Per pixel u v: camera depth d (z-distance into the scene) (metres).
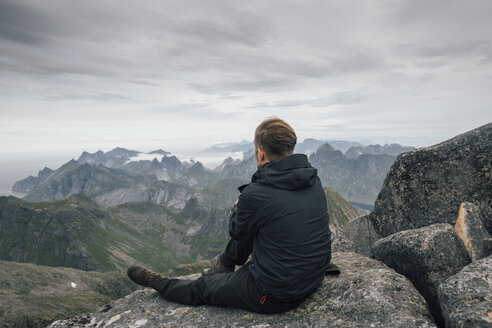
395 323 1.11
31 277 52.75
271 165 1.33
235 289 1.42
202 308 1.55
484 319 0.95
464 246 1.59
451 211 2.15
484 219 2.00
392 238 1.74
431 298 1.44
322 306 1.35
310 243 1.26
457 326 0.99
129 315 1.65
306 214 1.26
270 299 1.32
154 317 1.56
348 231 2.88
